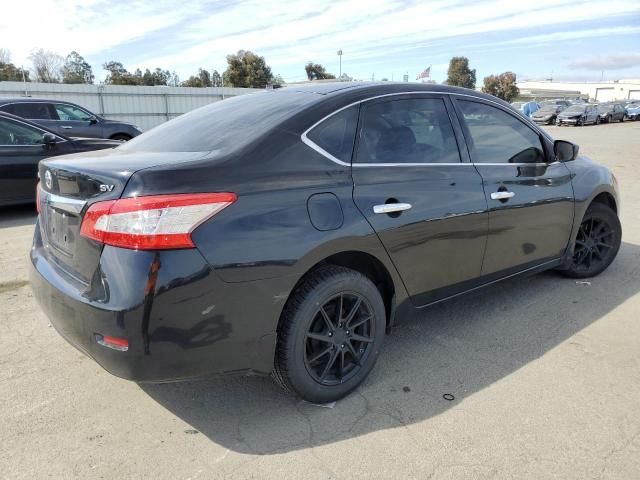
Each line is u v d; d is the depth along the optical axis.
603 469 2.26
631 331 3.59
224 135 2.66
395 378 3.00
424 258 3.01
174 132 3.04
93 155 2.80
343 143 2.73
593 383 2.93
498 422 2.58
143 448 2.40
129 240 2.10
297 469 2.27
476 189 3.26
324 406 2.74
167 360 2.19
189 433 2.51
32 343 3.40
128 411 2.69
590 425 2.55
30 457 2.34
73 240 2.37
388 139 2.93
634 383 2.93
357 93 2.91
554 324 3.71
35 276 2.64
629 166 12.84
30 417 2.62
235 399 2.81
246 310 2.30
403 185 2.87
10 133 7.13
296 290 2.53
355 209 2.63
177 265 2.11
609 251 4.68
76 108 12.09
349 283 2.65
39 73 61.75
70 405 2.73
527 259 3.80
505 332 3.59
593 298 4.19
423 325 3.71
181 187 2.17
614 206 4.71
